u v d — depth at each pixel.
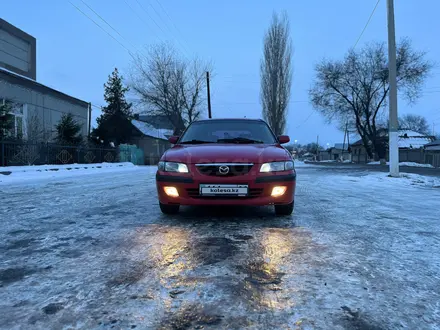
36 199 5.46
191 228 3.34
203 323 1.52
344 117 37.97
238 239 2.93
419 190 7.11
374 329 1.48
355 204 4.96
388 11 10.88
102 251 2.60
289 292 1.85
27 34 20.73
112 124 28.45
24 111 16.17
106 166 17.64
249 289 1.88
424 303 1.74
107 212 4.25
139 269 2.20
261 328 1.48
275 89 30.39
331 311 1.64
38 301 1.75
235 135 4.82
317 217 3.91
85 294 1.83
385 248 2.69
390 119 10.80
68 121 16.95
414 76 31.14
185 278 2.04
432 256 2.50
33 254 2.54
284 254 2.51
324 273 2.13
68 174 12.22
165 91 31.55
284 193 3.54
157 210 4.38
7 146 11.92
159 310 1.64
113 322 1.53
